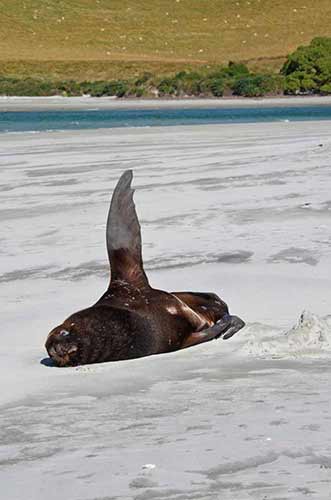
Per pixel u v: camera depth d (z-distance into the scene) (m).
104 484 10.20
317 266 22.73
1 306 20.36
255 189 35.44
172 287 21.34
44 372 15.27
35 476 10.60
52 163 49.22
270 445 11.14
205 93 195.50
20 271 24.03
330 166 41.16
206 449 11.12
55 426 12.42
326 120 101.12
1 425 12.59
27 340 17.45
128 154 53.75
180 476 10.28
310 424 11.87
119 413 12.84
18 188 39.03
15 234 29.00
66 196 36.22
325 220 28.39
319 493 9.59
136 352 15.88
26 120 115.38
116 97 198.75
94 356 15.58
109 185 38.88
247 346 15.93
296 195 33.28
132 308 16.11
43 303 20.47
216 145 58.66
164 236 27.45
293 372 14.51
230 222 29.00
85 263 24.61
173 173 42.09
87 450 11.41
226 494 9.72
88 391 14.07
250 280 21.66
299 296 20.03
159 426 12.18
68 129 88.44
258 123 92.38
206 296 17.67
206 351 16.20
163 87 198.12
